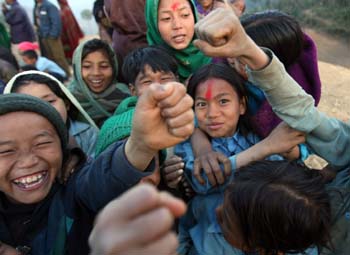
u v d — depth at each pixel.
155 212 0.43
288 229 1.07
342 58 8.98
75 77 2.38
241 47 1.01
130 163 0.91
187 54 2.19
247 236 1.14
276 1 11.51
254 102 1.56
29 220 1.13
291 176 1.15
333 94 6.08
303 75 1.64
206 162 1.39
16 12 7.79
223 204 1.20
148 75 1.80
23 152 1.03
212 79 1.43
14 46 7.92
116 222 0.44
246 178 1.17
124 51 2.67
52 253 1.11
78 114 1.86
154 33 2.25
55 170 1.11
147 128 0.79
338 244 1.33
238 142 1.53
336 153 1.33
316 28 10.55
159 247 0.43
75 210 1.11
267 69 1.10
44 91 1.60
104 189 0.96
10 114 1.01
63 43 7.59
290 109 1.19
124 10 2.61
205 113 1.46
